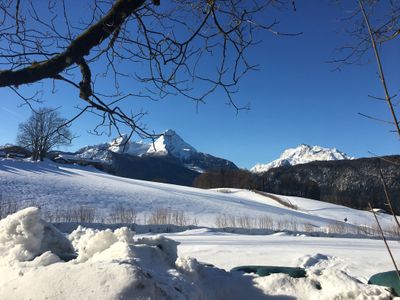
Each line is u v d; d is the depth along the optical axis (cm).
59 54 354
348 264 1048
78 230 602
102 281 296
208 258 1137
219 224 3791
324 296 417
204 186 10281
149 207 4538
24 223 417
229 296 424
